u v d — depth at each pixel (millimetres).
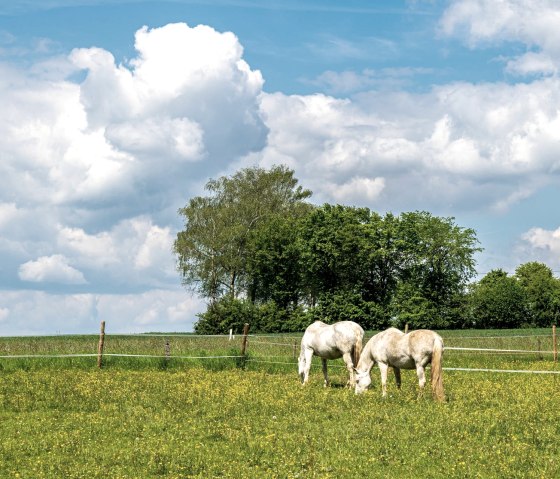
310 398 19594
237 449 13773
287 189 95688
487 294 101375
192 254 84125
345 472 11906
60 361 30375
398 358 19703
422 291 94000
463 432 14469
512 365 31484
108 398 20344
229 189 89000
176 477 11812
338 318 88125
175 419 17062
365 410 17109
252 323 83062
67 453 13625
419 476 11734
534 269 126375
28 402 19562
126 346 37969
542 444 13562
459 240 95438
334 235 87562
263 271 91125
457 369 28875
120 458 13156
